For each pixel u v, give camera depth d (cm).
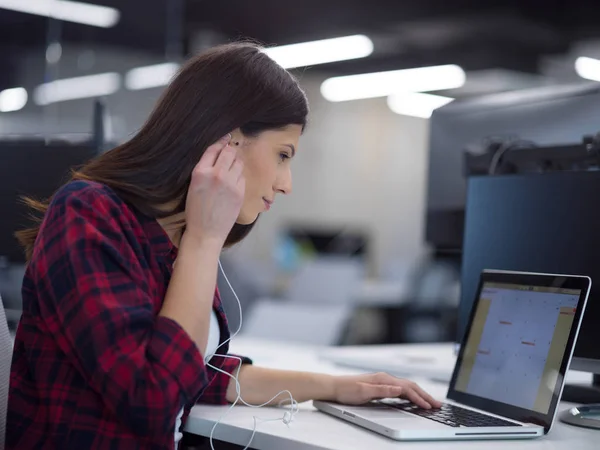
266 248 959
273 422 130
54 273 110
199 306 116
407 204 1042
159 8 748
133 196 120
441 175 241
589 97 206
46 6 733
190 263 118
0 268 280
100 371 105
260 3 698
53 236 113
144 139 124
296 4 691
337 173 1012
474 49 798
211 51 128
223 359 149
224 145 124
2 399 121
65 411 114
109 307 107
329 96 964
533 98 220
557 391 127
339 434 121
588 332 154
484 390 145
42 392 116
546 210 165
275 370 148
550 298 138
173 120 123
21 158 244
